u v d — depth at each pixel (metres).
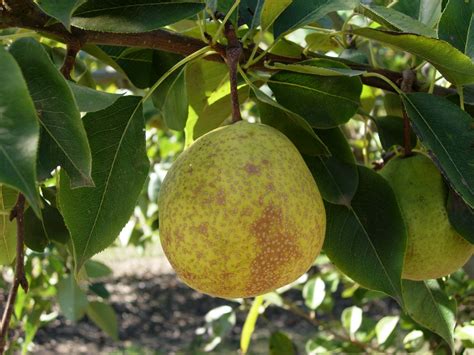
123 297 1.64
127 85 0.61
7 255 0.33
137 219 0.82
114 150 0.27
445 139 0.28
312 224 0.26
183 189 0.25
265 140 0.26
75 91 0.23
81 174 0.22
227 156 0.25
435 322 0.38
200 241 0.25
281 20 0.31
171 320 1.50
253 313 0.54
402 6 0.36
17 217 0.24
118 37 0.29
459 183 0.26
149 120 0.58
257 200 0.24
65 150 0.22
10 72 0.17
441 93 0.33
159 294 1.66
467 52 0.30
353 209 0.31
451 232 0.31
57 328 1.46
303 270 0.27
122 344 1.38
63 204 0.26
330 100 0.30
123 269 1.86
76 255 0.26
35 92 0.21
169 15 0.27
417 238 0.31
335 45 0.43
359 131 0.62
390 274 0.30
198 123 0.36
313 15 0.30
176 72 0.33
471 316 0.53
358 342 0.59
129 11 0.27
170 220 0.26
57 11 0.22
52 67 0.21
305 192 0.26
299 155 0.27
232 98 0.28
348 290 0.64
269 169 0.25
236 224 0.24
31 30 0.28
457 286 0.51
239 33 0.35
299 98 0.30
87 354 1.32
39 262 0.64
